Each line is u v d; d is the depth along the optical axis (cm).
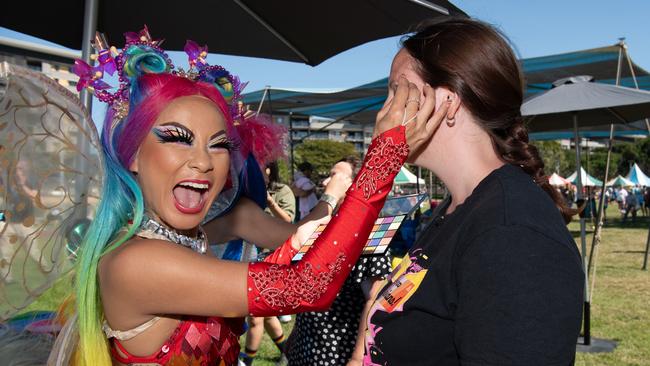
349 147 7550
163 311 123
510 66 117
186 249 124
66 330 134
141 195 131
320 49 263
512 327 90
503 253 94
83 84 135
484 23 122
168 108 132
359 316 214
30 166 125
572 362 92
